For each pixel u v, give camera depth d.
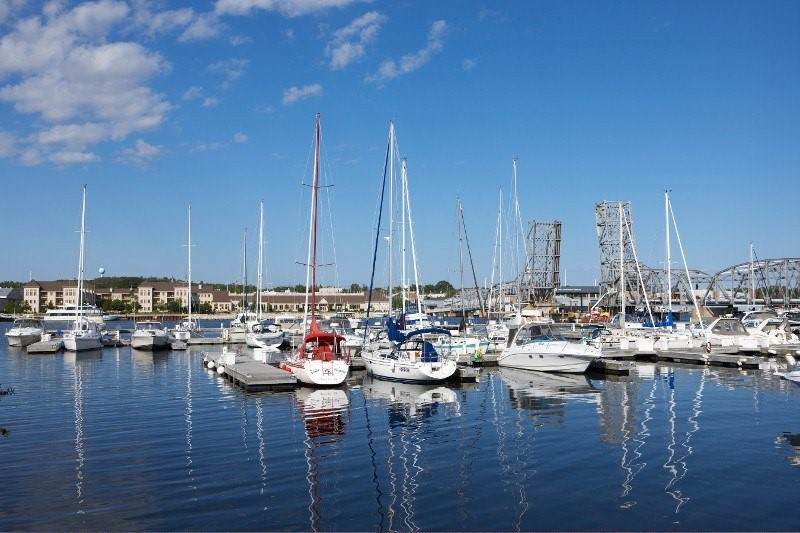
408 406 28.69
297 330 70.44
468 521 14.16
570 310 167.75
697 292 172.12
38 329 75.44
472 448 20.50
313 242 41.34
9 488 16.38
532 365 42.91
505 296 106.19
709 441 20.86
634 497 15.52
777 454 19.19
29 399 31.34
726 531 13.44
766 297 162.50
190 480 17.08
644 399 29.84
